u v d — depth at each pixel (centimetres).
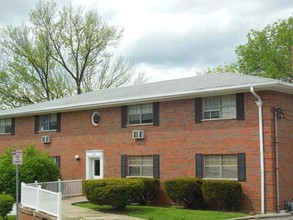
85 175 2917
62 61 4797
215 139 2348
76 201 2519
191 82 2647
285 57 4784
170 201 2467
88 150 2917
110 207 2286
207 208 2298
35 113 3209
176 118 2511
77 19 4784
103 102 2766
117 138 2769
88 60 4838
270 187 2152
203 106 2420
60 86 4769
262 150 2180
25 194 2206
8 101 4772
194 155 2417
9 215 2498
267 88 2173
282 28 4866
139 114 2689
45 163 2683
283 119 2259
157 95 2516
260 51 4928
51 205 1898
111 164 2784
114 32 4909
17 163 1972
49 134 3150
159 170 2550
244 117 2258
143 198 2477
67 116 3067
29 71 4762
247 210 2202
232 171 2291
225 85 2272
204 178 2373
